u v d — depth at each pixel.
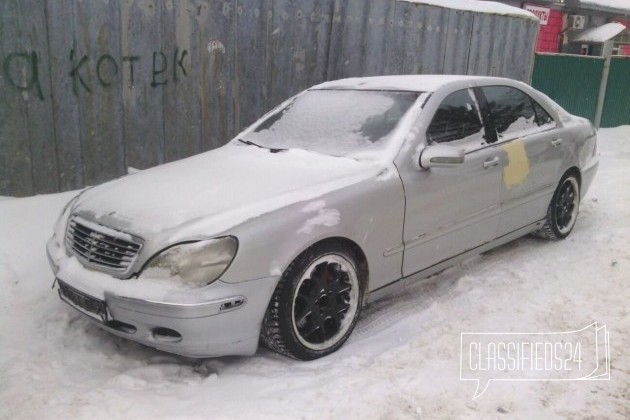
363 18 7.29
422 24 7.95
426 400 2.94
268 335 3.19
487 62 9.03
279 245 3.07
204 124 6.26
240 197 3.26
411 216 3.74
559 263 4.81
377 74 7.64
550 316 3.88
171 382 3.13
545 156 4.88
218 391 3.03
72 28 5.27
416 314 3.89
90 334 3.63
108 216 3.29
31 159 5.29
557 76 11.20
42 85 5.21
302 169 3.67
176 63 5.93
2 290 4.07
